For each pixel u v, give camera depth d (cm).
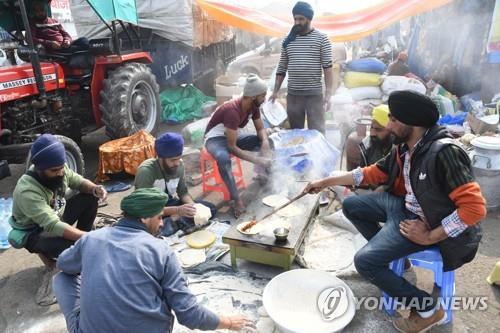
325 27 598
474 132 421
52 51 475
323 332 191
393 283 197
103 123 479
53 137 235
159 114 555
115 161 419
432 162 175
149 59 568
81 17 677
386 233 204
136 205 156
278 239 240
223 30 862
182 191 305
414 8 546
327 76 394
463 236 183
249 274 257
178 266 159
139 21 655
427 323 200
